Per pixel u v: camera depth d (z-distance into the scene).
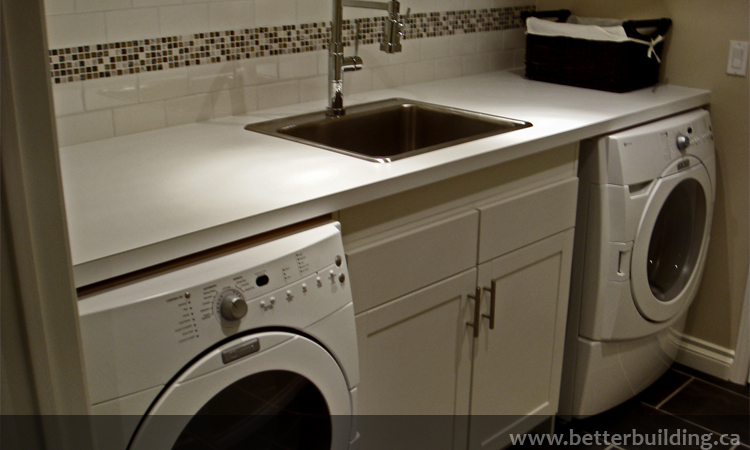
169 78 1.82
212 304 1.13
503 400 1.99
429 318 1.67
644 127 2.07
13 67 0.71
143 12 1.72
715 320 2.56
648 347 2.32
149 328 1.06
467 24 2.56
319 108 2.07
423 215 1.58
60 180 0.77
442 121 2.09
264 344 1.20
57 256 0.78
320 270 1.29
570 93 2.31
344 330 1.35
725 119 2.36
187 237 1.15
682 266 2.37
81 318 1.00
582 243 2.10
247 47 1.96
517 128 1.83
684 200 2.27
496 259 1.79
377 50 2.30
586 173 2.03
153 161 1.55
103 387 1.03
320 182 1.40
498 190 1.75
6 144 0.72
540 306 2.00
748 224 2.39
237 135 1.78
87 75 1.66
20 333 0.76
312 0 2.07
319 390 1.32
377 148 2.13
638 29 2.46
